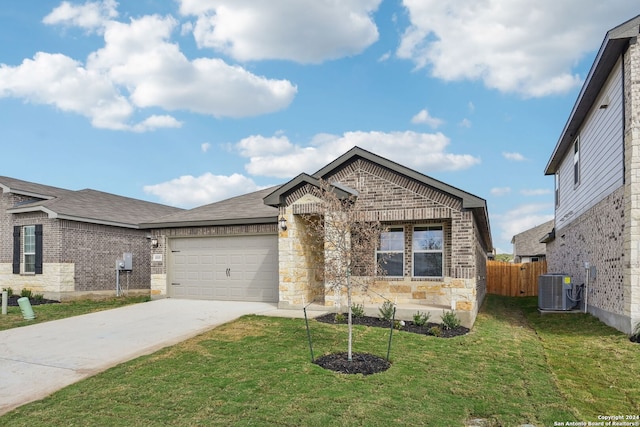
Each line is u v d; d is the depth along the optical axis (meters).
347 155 12.38
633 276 9.52
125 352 8.55
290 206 12.77
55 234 16.61
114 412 5.68
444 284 12.66
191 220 15.18
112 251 18.67
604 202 11.80
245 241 14.79
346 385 6.50
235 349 8.39
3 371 7.52
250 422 5.34
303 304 12.95
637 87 9.66
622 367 7.64
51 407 5.89
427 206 11.59
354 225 8.18
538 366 7.75
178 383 6.64
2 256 18.23
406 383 6.64
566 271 18.20
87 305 15.25
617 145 10.66
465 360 7.96
